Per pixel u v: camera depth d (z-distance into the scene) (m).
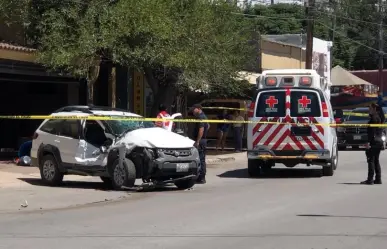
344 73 64.75
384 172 24.50
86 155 19.14
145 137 18.33
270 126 22.02
